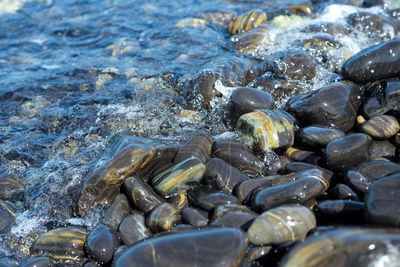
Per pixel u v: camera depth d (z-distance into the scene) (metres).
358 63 1.19
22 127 1.31
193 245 0.91
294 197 0.99
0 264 0.99
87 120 1.31
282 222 0.94
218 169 1.08
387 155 1.10
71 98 1.39
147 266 0.90
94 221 1.06
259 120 1.12
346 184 1.03
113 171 1.07
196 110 1.29
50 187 1.13
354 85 1.19
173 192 1.06
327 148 1.07
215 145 1.13
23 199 1.13
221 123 1.23
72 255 1.01
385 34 1.48
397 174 0.96
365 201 0.94
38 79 1.48
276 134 1.11
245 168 1.10
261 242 0.94
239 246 0.91
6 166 1.21
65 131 1.29
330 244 0.86
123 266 0.91
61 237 1.02
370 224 0.92
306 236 0.94
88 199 1.08
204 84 1.29
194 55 1.50
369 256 0.85
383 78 1.18
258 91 1.20
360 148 1.06
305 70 1.30
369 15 1.50
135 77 1.44
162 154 1.11
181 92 1.34
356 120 1.16
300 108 1.17
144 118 1.27
